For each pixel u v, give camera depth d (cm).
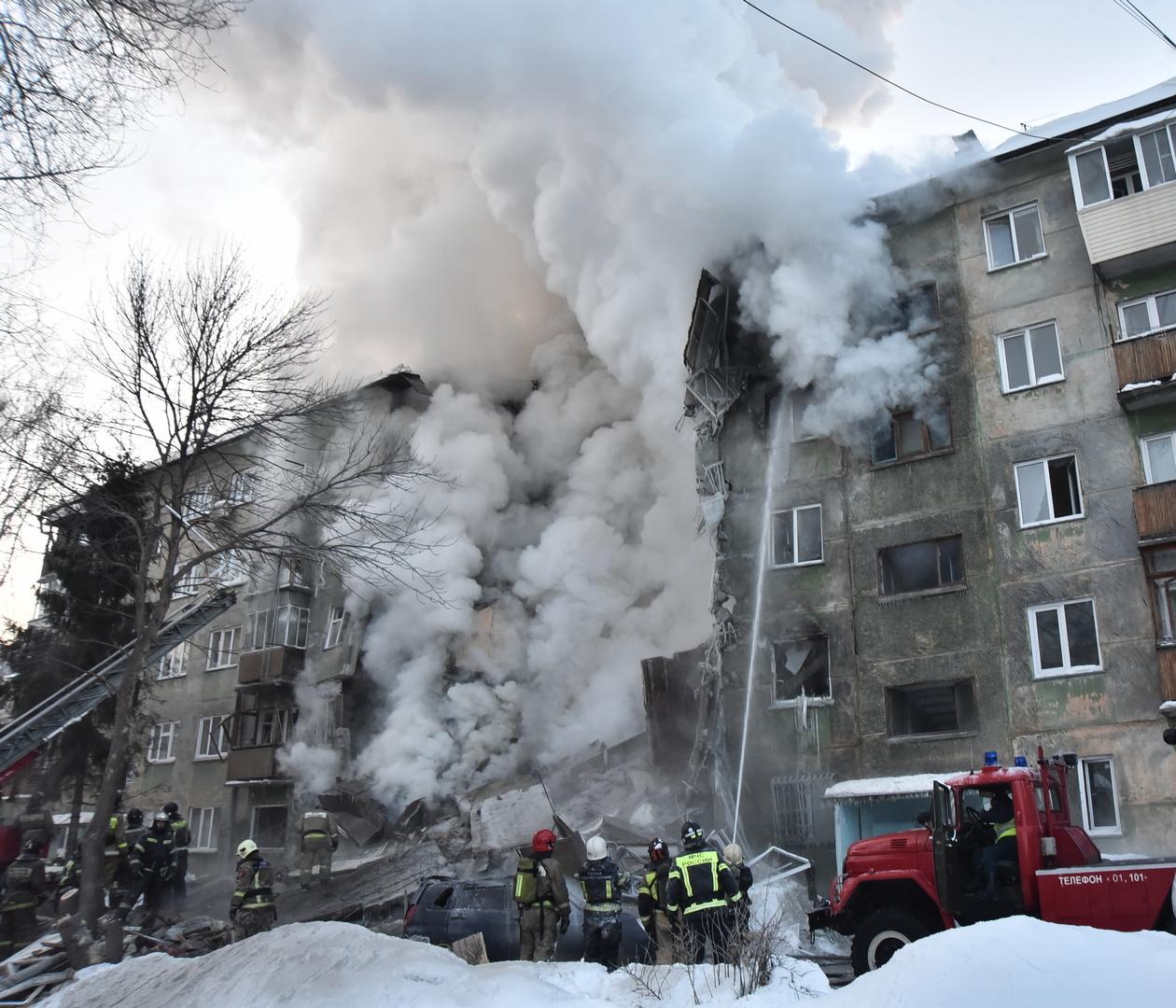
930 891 976
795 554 2081
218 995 733
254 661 3095
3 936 1326
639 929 1138
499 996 666
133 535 1703
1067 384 1895
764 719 1988
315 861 2022
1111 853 1619
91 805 2761
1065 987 483
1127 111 1975
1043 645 1783
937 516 1945
